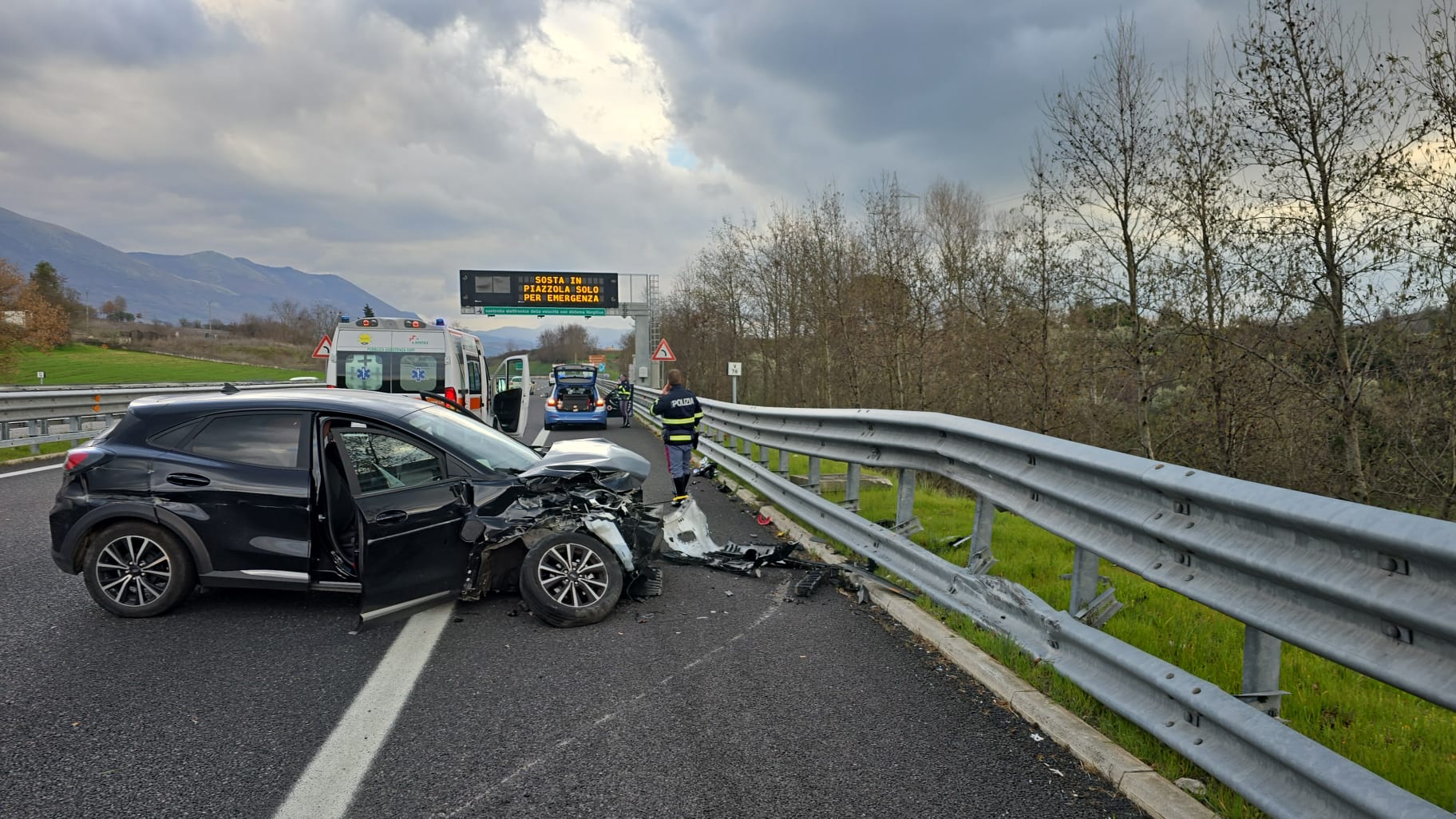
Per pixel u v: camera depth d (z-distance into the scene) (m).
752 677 4.14
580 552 5.15
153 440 5.26
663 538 6.05
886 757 3.22
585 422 25.16
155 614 5.13
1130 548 3.45
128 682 4.05
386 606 4.85
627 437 22.17
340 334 12.96
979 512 4.95
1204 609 4.93
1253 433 13.37
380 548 4.82
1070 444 3.94
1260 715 2.62
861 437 6.61
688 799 2.90
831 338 28.20
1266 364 12.66
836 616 5.22
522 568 5.01
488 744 3.36
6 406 13.29
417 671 4.24
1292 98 11.38
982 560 4.91
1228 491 2.81
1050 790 2.94
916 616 4.91
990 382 19.30
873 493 10.01
